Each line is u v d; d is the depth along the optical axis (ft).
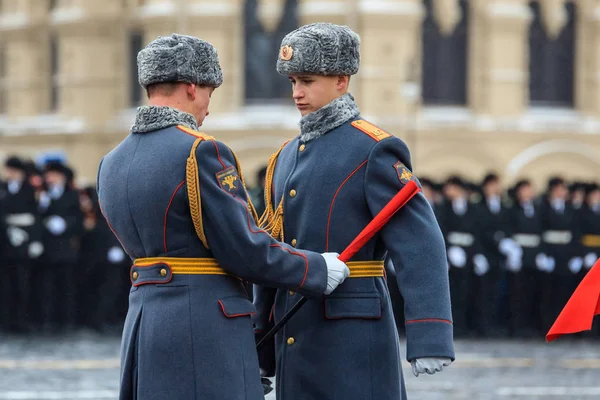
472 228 167.94
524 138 307.78
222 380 53.62
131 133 56.44
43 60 330.13
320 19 295.69
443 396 107.76
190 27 299.38
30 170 167.02
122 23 313.32
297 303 56.65
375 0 295.69
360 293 56.75
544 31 313.53
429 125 300.40
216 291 54.44
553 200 173.58
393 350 57.36
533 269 170.71
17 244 163.73
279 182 59.41
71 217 167.02
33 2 328.90
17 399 104.01
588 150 311.06
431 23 304.71
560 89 315.78
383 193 56.24
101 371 122.11
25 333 164.55
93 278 171.01
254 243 53.62
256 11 300.20
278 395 58.23
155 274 54.70
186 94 55.67
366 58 296.10
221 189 53.93
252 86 300.61
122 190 55.26
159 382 53.78
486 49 307.78
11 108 333.83
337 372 56.44
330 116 57.77
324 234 57.16
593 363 133.49
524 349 149.79
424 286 55.16
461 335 168.14
